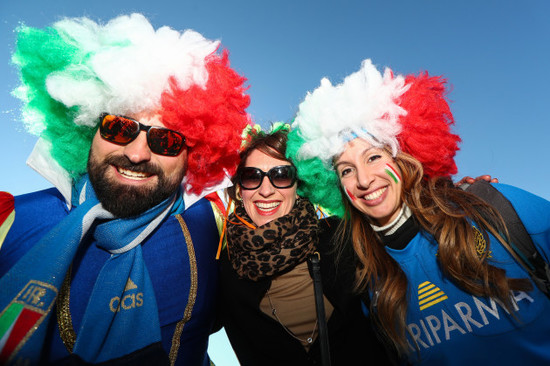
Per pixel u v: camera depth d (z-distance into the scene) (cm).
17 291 131
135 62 149
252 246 180
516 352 139
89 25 163
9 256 146
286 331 181
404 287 157
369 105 163
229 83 183
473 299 145
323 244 195
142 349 150
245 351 196
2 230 149
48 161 165
